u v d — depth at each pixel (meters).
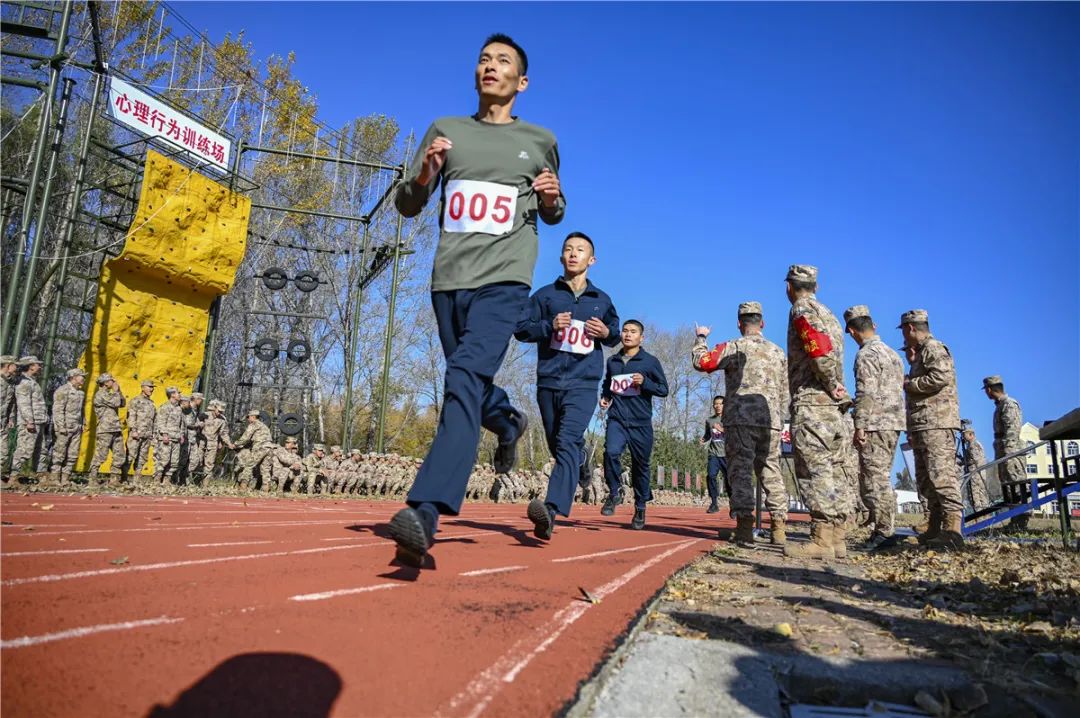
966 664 2.42
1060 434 7.04
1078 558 5.90
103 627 2.00
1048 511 16.94
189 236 16.02
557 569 3.89
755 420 6.86
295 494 15.80
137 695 1.54
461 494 3.03
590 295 5.79
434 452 3.08
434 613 2.50
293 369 26.27
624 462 33.53
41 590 2.39
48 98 13.31
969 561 5.66
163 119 15.96
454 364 3.26
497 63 3.75
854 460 9.48
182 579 2.78
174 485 13.73
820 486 5.79
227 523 5.75
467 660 1.99
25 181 15.63
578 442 5.46
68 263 16.33
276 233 24.44
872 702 2.09
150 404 13.30
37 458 12.38
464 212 3.53
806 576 4.57
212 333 17.28
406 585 2.98
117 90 15.09
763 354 7.00
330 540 4.57
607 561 4.50
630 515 14.00
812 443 5.78
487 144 3.63
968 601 3.77
